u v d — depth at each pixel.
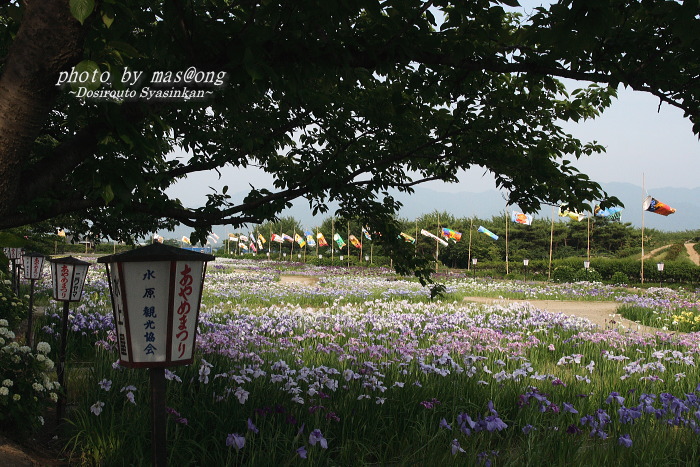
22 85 2.39
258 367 5.79
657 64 3.33
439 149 5.48
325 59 3.17
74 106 3.01
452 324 12.55
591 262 37.75
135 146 2.84
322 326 11.87
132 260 2.70
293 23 3.03
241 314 13.28
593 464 4.35
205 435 4.70
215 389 5.59
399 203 6.64
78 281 5.86
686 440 4.95
